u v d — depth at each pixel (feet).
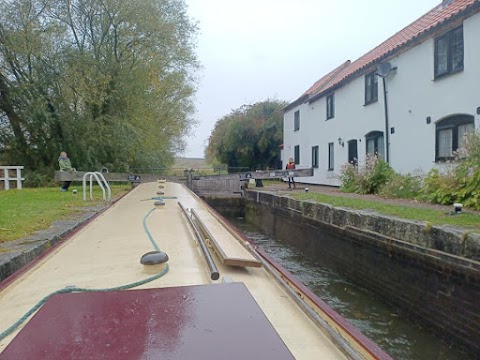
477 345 13.39
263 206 43.98
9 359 2.97
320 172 60.39
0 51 46.88
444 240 15.33
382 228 19.56
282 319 5.09
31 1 47.11
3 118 51.60
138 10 51.16
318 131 61.00
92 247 9.11
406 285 17.54
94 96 48.78
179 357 3.00
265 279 6.76
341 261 24.16
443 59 32.68
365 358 4.11
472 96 29.30
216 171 91.66
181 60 60.44
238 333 3.41
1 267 9.69
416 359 14.01
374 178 36.50
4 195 31.94
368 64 43.16
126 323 3.57
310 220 29.30
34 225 15.97
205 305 4.02
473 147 24.04
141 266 7.29
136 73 53.16
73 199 27.61
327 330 4.59
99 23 51.60
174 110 78.23
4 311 5.34
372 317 17.70
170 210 16.15
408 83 37.24
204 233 10.06
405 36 41.81
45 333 3.38
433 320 15.70
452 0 38.50
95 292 4.44
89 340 3.24
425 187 28.22
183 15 58.54
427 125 34.55
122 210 16.17
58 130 50.98
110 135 49.57
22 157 52.49
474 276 13.51
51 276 6.81
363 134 46.39
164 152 71.61
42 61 47.32
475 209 21.67
